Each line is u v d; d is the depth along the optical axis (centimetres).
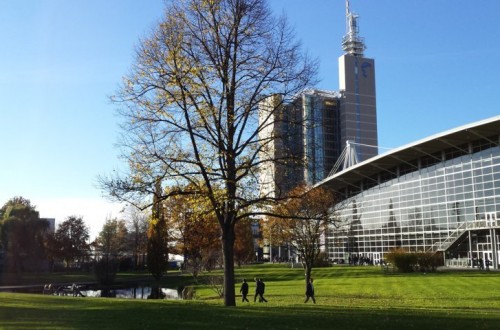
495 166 5944
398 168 7519
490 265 5891
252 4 2125
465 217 6281
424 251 5981
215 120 2002
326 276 5259
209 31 2095
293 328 1353
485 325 1409
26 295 2936
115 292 4900
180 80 1986
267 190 2184
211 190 1986
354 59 13025
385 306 2277
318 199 3788
